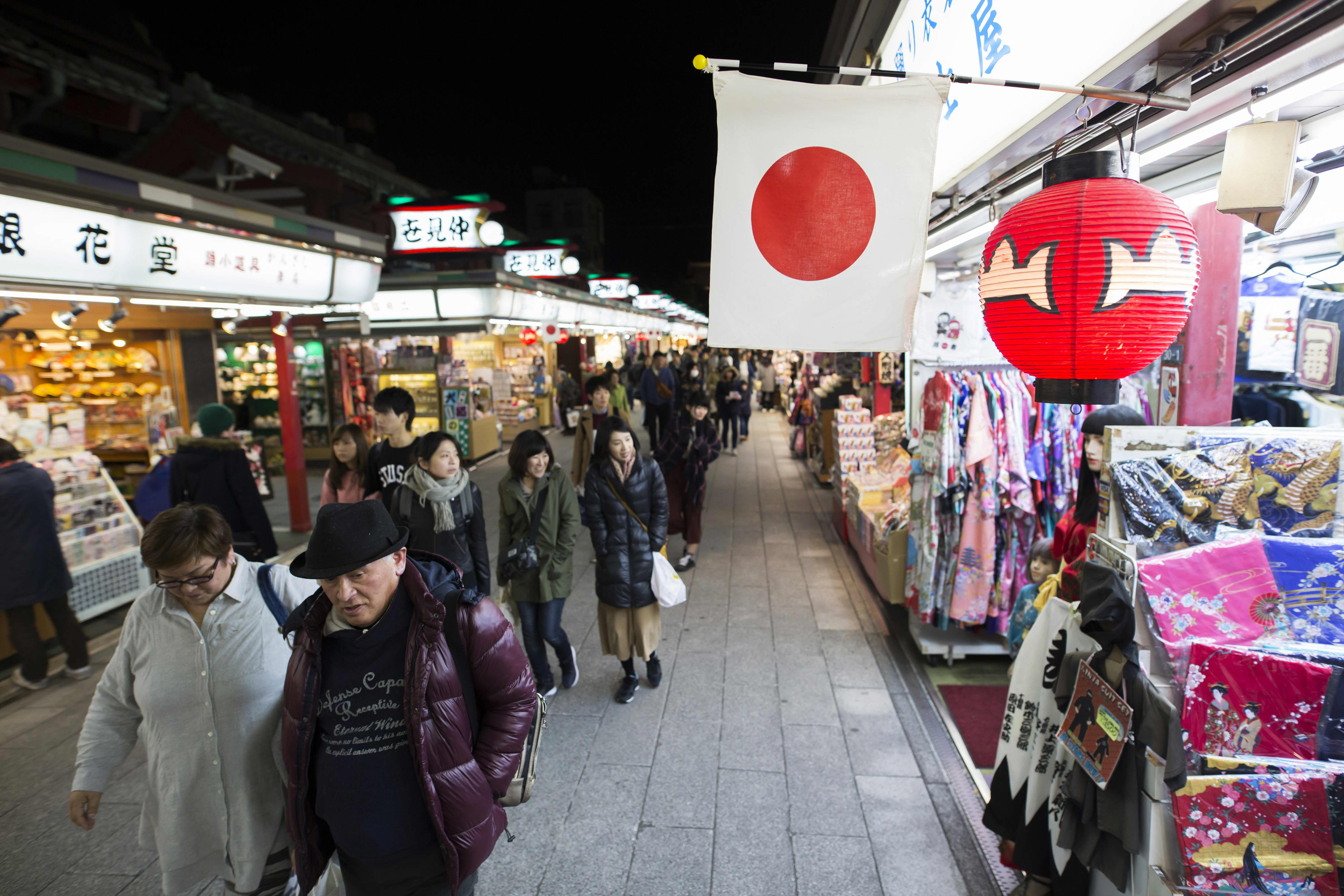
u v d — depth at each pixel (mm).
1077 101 1959
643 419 17844
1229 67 1629
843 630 5051
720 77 2041
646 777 3326
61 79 7895
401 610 1745
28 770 3611
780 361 20688
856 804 3102
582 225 45844
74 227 3691
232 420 4961
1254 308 2979
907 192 2094
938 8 2748
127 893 2760
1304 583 1955
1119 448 2102
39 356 7789
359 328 8359
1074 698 2082
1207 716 1899
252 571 2074
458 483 3615
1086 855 2086
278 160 11008
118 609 5957
